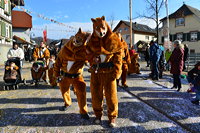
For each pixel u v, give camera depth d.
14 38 27.94
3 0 16.78
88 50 3.12
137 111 3.73
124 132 2.83
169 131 2.87
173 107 3.95
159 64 7.79
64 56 3.34
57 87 6.14
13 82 5.69
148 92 5.27
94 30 3.03
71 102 4.25
